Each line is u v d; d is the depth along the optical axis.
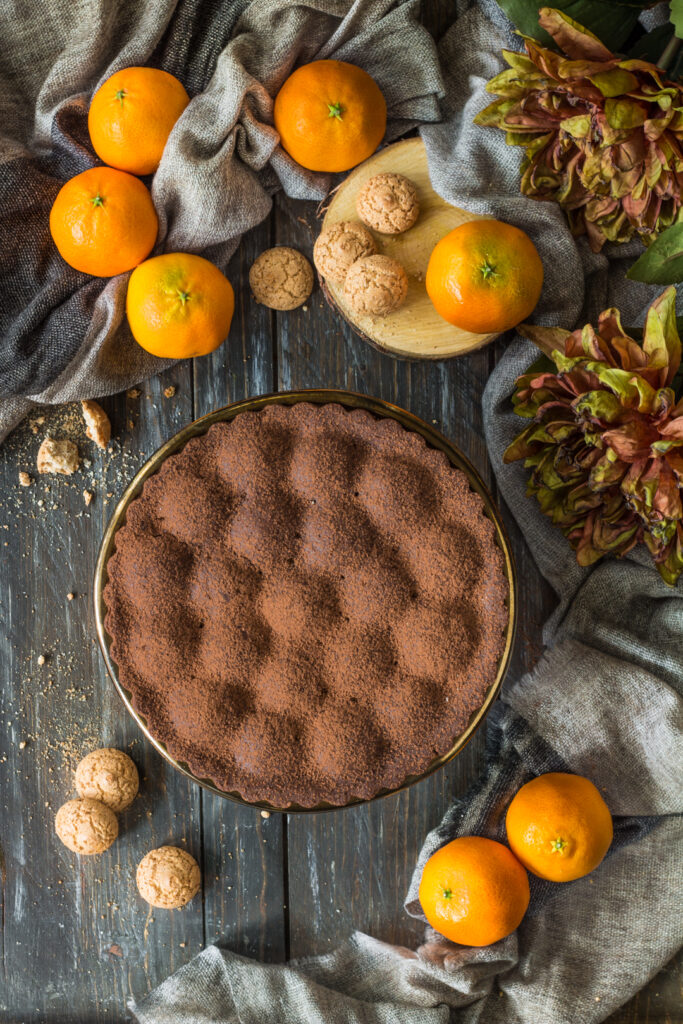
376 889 1.27
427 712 1.16
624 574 1.25
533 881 1.25
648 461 1.13
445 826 1.25
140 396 1.27
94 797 1.25
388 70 1.23
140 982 1.27
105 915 1.27
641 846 1.26
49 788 1.27
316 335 1.27
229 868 1.27
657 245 1.12
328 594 1.17
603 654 1.25
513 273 1.16
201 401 1.27
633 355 1.14
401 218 1.21
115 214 1.17
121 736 1.27
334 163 1.21
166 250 1.23
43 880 1.27
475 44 1.24
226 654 1.16
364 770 1.16
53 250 1.22
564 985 1.24
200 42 1.22
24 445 1.27
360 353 1.27
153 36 1.21
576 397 1.14
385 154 1.23
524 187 1.20
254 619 1.16
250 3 1.22
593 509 1.19
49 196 1.22
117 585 1.16
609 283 1.26
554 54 1.13
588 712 1.24
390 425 1.17
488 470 1.27
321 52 1.23
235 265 1.26
